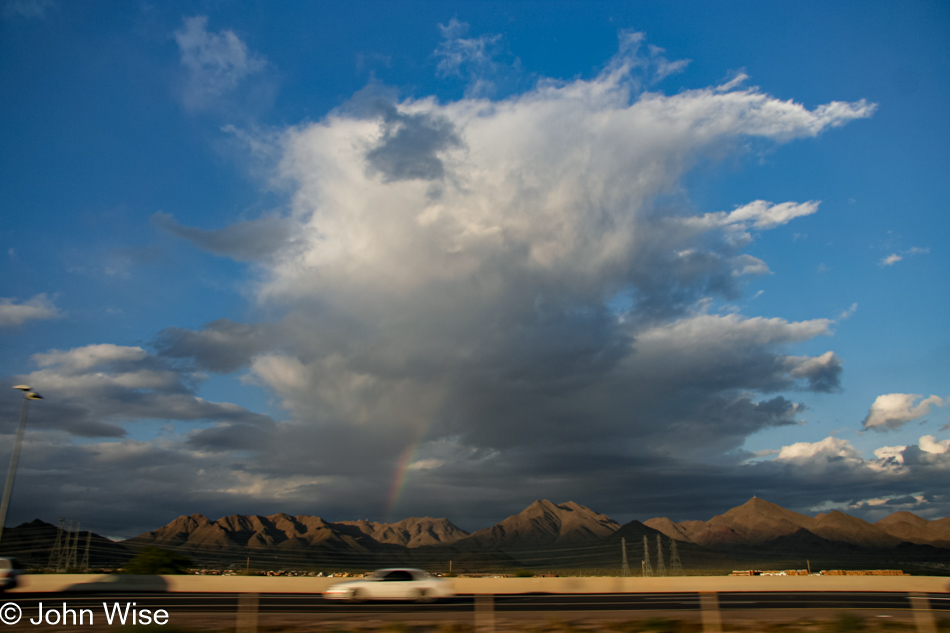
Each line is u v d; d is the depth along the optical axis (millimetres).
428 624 23875
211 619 25812
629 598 38531
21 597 36594
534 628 22594
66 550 89688
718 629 22094
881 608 30984
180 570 56281
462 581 45469
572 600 36750
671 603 34188
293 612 28938
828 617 25984
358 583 34625
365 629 22344
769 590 47250
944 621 24844
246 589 45000
